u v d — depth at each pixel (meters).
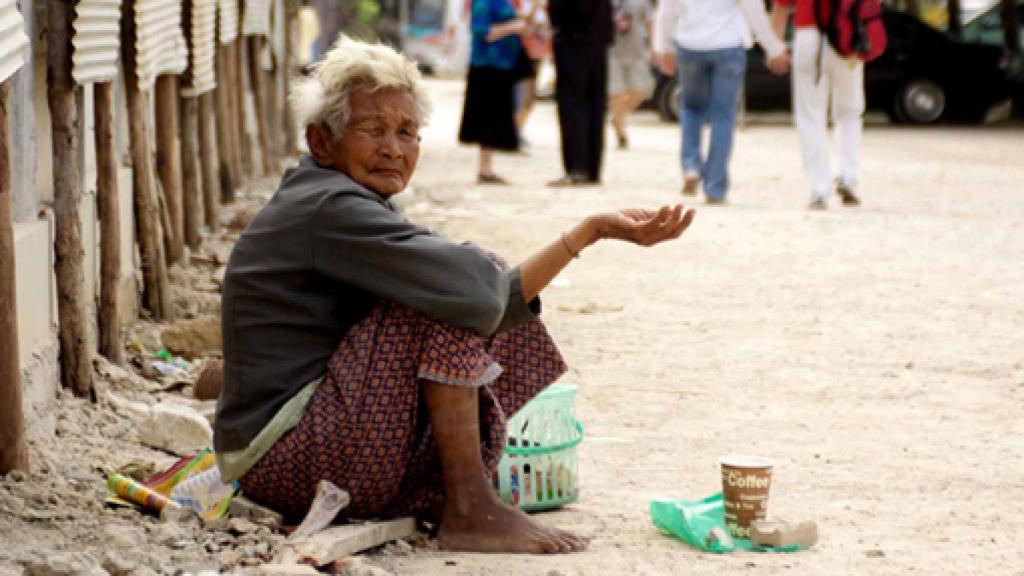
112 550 6.24
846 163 20.22
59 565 5.80
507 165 26.22
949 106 37.41
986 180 24.00
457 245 6.44
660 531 7.07
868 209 19.94
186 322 10.80
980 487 7.92
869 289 13.98
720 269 15.08
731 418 9.47
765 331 12.18
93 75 9.19
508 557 6.55
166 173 12.91
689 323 12.51
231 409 6.77
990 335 11.97
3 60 6.69
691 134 21.22
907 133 34.56
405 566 6.38
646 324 12.48
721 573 6.39
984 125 37.19
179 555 6.30
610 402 9.89
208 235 15.23
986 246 16.59
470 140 22.77
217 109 17.42
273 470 6.63
